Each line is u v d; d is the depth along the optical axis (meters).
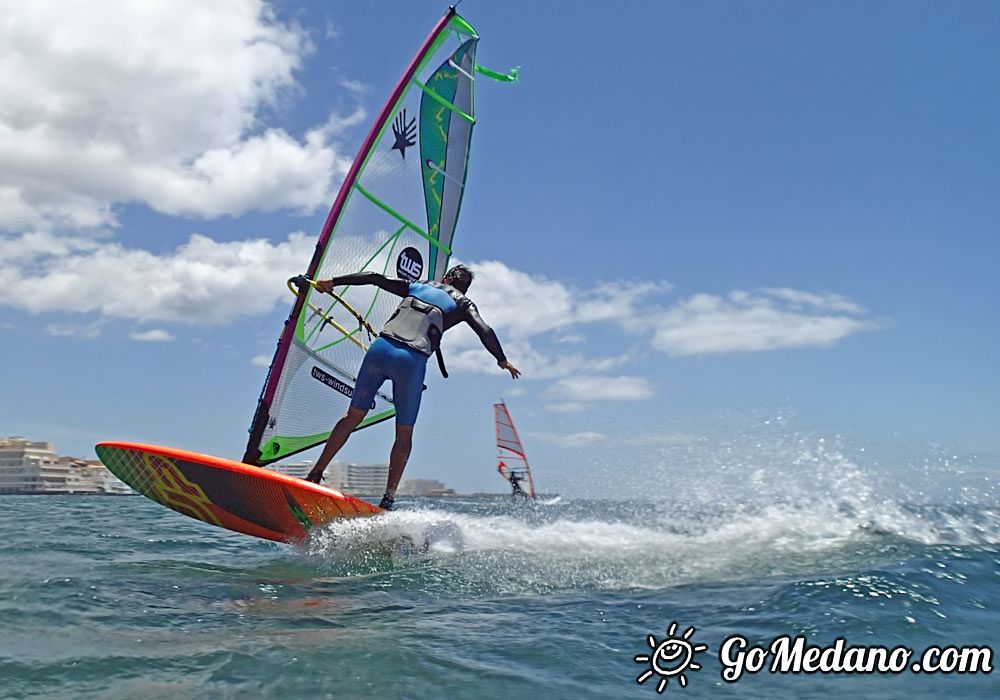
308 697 2.91
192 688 2.96
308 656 3.41
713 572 5.50
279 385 8.02
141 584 5.07
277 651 3.48
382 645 3.63
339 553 6.75
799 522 7.41
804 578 5.14
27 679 2.99
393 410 8.55
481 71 9.57
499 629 4.02
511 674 3.27
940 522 7.39
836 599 4.52
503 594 4.94
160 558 6.54
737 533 7.07
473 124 9.39
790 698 3.08
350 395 8.52
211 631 3.84
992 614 4.34
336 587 5.21
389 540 6.80
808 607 4.39
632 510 8.69
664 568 5.66
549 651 3.62
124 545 7.45
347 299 8.36
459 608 4.54
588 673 3.33
